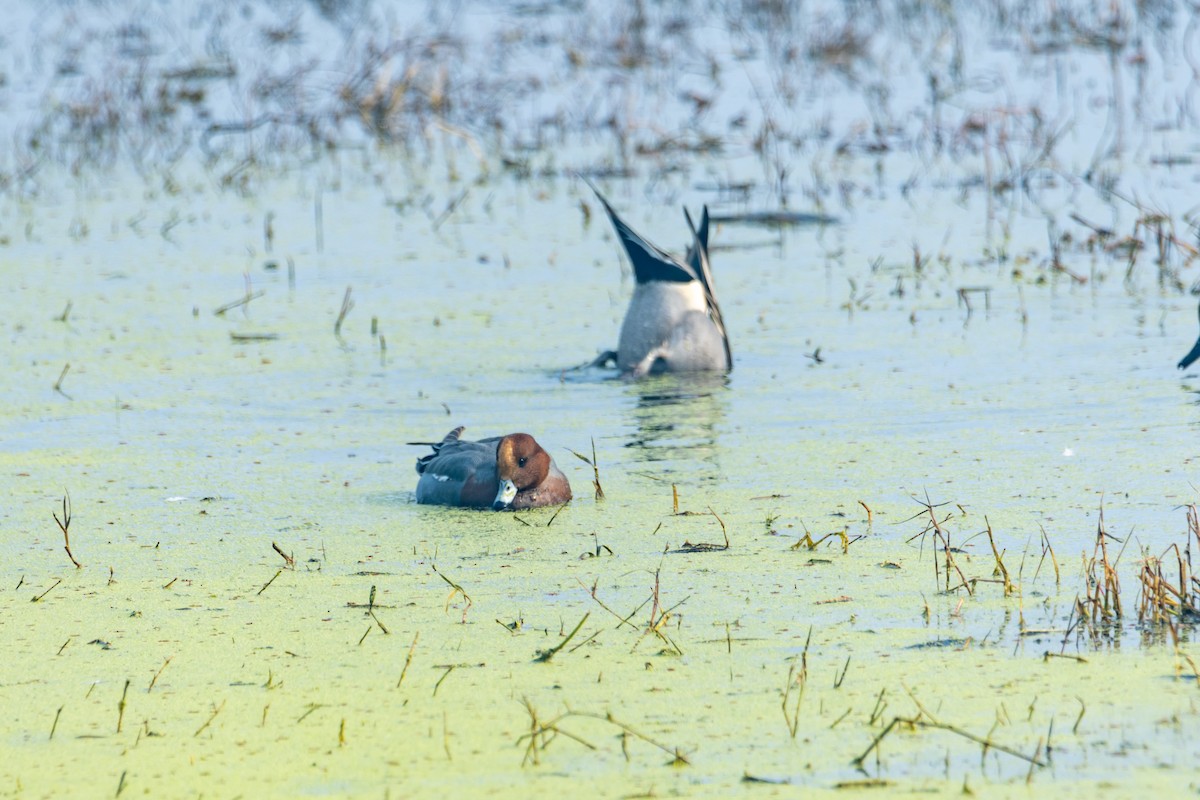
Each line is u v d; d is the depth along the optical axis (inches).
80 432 1029.8
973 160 1910.7
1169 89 2174.0
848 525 798.5
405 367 1192.2
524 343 1262.3
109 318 1348.4
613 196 1815.9
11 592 730.8
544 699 586.2
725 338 1184.8
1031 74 2290.8
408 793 514.6
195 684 612.1
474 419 1052.5
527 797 508.4
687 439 989.8
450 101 2207.2
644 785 514.9
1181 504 802.8
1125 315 1278.3
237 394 1121.4
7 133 2143.2
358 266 1537.9
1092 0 2561.5
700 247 1222.9
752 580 716.7
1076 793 499.5
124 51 2571.4
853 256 1525.6
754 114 2156.7
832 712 566.6
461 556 766.5
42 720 582.9
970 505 821.9
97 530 825.5
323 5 2768.2
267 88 2231.8
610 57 2453.2
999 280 1414.9
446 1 2861.7
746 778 517.0
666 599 693.9
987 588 695.1
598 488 865.5
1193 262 1439.5
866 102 2207.2
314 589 721.6
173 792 521.7
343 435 1017.5
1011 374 1115.9
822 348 1222.9
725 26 2628.0
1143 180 1743.4
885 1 2696.9
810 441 971.9
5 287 1459.2
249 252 1599.4
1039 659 609.9
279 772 533.0
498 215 1748.3
